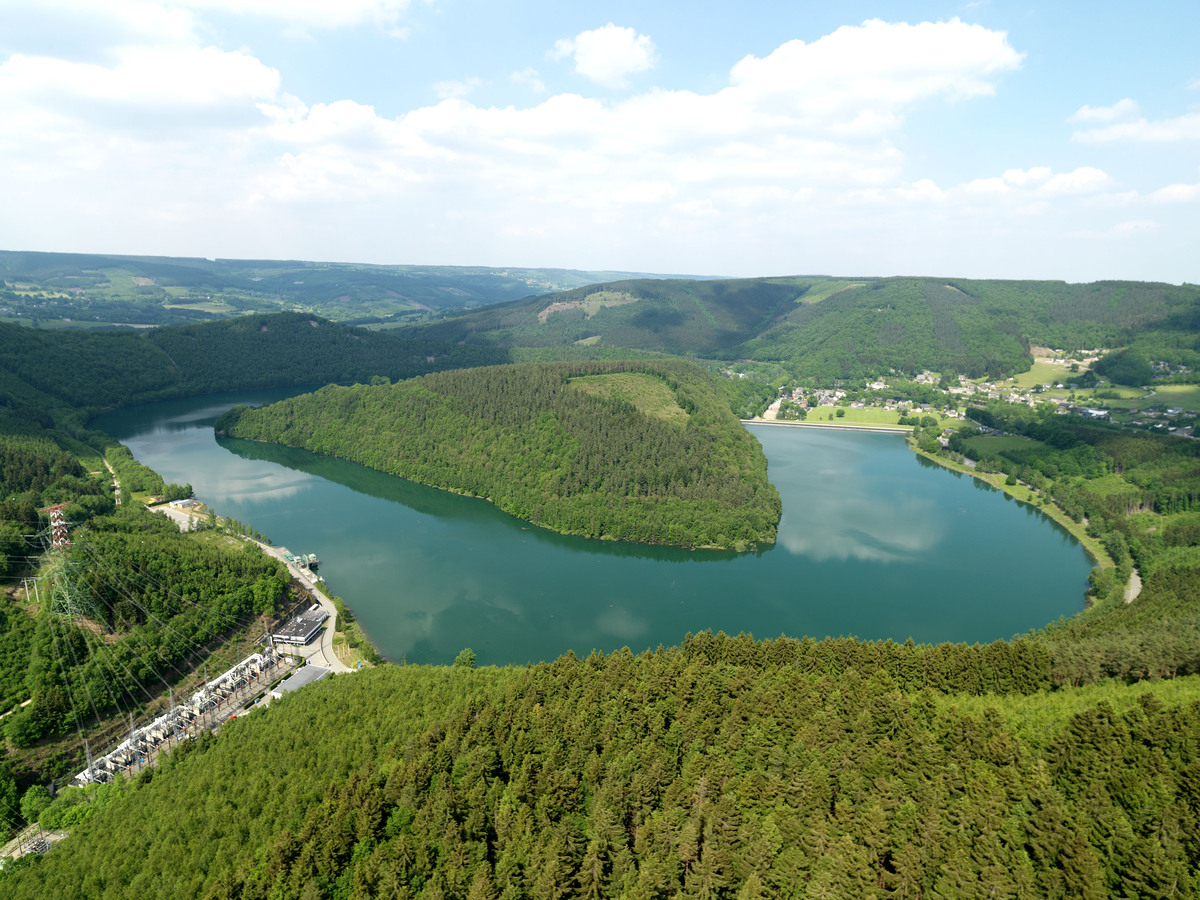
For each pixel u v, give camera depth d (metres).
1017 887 81.00
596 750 118.88
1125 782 94.50
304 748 127.81
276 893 94.00
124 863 105.62
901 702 117.19
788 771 105.69
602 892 89.94
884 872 87.56
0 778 134.12
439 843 98.19
